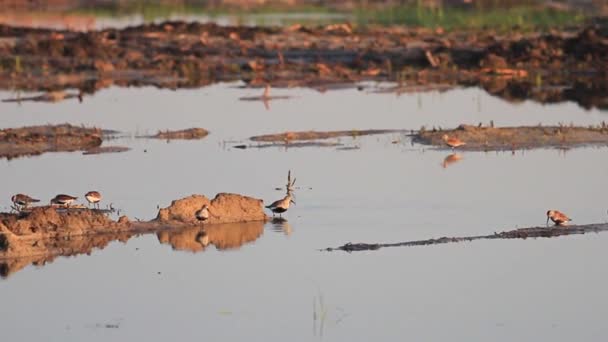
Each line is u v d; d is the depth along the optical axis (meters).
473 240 87.75
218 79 177.12
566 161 115.19
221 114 144.38
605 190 103.12
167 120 139.75
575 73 182.25
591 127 128.88
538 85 169.50
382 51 197.00
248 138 128.25
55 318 72.31
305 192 102.31
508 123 136.00
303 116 142.62
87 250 85.12
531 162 114.94
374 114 143.88
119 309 73.94
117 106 150.12
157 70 184.38
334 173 110.00
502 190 103.38
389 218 93.75
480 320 72.19
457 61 188.00
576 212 95.44
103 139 127.31
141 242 87.00
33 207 91.31
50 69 182.50
